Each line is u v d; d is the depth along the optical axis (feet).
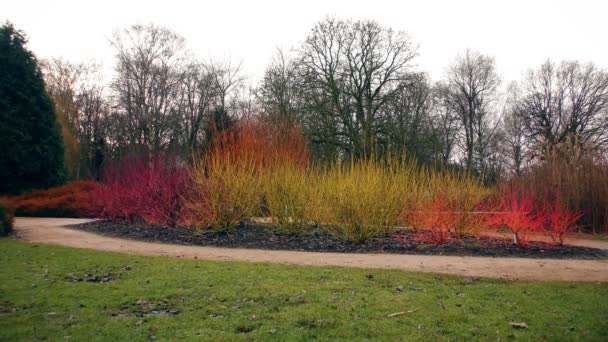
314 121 78.79
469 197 37.55
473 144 106.42
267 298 17.62
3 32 74.59
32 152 74.59
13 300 17.21
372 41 81.20
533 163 57.47
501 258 29.37
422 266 25.76
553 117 111.86
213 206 38.73
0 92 72.64
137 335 13.53
